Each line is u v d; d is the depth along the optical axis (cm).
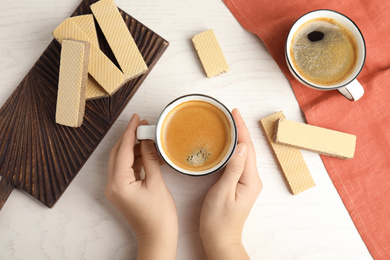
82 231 56
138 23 56
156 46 56
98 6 55
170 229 53
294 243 56
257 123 57
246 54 57
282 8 57
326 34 55
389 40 57
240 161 53
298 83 57
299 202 56
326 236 56
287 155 56
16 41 57
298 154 56
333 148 55
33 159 56
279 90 57
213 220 53
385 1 57
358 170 56
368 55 57
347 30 55
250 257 56
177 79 57
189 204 56
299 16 57
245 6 57
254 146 57
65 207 56
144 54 56
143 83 57
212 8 58
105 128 55
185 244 56
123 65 54
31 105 56
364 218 56
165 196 54
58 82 55
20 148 56
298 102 57
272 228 56
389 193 56
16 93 56
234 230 54
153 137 51
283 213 56
